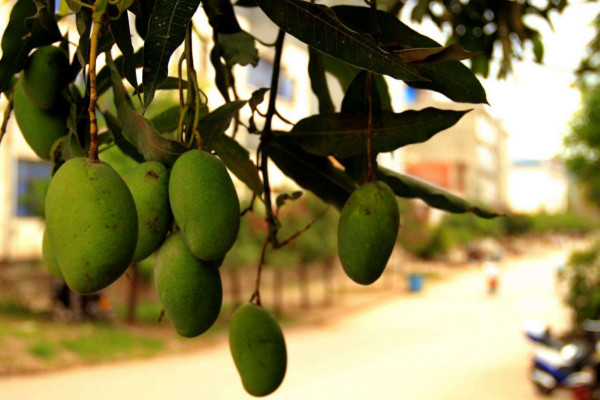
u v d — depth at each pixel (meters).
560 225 60.31
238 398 7.50
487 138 47.25
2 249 12.42
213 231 0.91
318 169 1.31
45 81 1.08
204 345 10.80
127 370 8.55
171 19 0.86
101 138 1.28
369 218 1.01
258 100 1.08
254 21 13.04
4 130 1.12
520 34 2.33
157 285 0.98
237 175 1.29
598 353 7.91
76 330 10.09
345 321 14.83
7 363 7.95
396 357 10.60
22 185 13.04
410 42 1.09
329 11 0.90
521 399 8.05
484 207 1.36
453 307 17.36
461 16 2.43
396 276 25.75
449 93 1.14
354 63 0.90
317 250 15.73
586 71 2.54
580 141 9.16
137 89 0.87
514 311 16.34
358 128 1.15
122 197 0.84
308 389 8.45
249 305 1.20
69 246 0.81
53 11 1.09
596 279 8.73
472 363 10.12
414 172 40.66
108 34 1.00
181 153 0.98
